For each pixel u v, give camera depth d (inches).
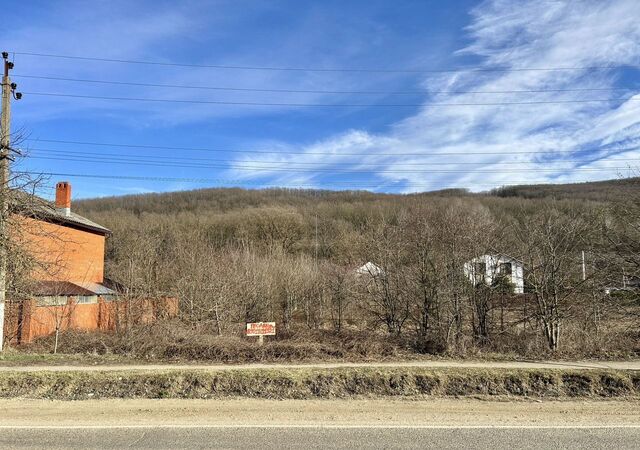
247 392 388.5
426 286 640.4
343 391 395.5
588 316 605.6
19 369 463.2
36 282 703.1
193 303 821.2
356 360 523.2
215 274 849.5
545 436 262.7
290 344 585.9
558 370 429.7
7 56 597.0
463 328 621.0
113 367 479.5
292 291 902.4
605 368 445.1
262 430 274.7
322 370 436.1
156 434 266.7
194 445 247.0
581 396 384.8
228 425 285.4
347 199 3294.8
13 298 677.3
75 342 653.9
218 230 2529.5
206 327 738.2
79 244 981.2
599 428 279.0
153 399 362.9
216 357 536.1
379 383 406.9
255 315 848.3
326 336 665.0
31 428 278.5
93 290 1040.2
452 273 615.2
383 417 306.5
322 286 882.1
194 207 3430.1
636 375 410.3
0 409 328.2
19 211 638.5
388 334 669.3
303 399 367.6
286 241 2356.1
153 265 1007.6
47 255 813.9
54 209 725.3
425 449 240.8
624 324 630.5
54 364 500.7
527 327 631.2
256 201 3582.7
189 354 549.6
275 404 345.7
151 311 785.6
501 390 401.4
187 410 324.8
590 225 642.2
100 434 266.7
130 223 2423.7
